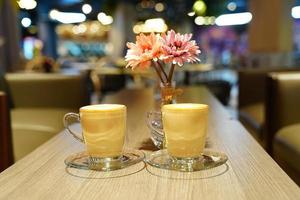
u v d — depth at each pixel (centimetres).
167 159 95
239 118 340
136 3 1120
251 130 287
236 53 1048
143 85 497
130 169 88
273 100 239
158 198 70
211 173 84
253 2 536
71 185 79
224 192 73
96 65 756
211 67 724
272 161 93
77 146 112
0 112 169
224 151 104
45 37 1199
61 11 1064
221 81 654
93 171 87
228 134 127
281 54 485
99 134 90
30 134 226
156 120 111
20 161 98
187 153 89
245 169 87
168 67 123
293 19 483
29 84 306
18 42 482
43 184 80
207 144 112
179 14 902
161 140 108
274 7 485
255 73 336
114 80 640
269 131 243
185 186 77
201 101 218
